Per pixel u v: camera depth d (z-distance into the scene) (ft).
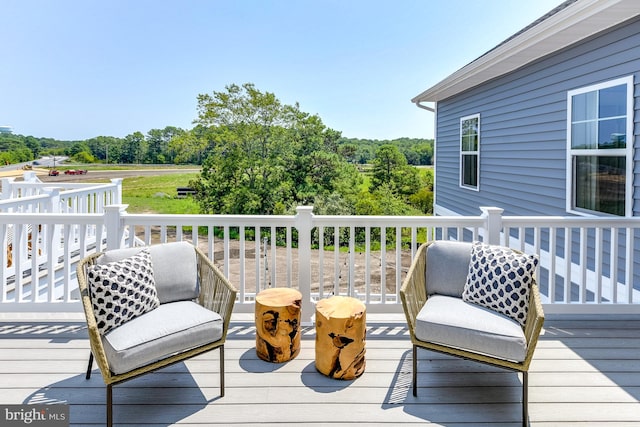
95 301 7.43
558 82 16.16
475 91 24.02
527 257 8.46
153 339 7.04
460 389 8.05
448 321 7.72
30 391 7.86
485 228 11.37
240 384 8.20
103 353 6.55
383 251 11.45
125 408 7.36
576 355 9.42
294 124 59.41
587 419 7.10
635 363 9.04
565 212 15.84
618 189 13.21
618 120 13.15
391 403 7.56
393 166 68.64
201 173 58.03
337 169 59.26
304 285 11.37
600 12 11.75
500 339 7.23
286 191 56.54
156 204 63.52
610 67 13.37
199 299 9.15
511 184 19.97
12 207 14.97
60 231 17.46
